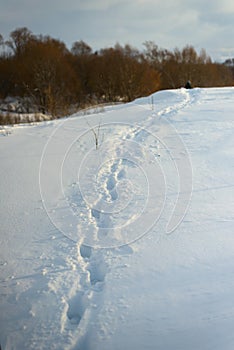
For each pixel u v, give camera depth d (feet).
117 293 7.64
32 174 15.58
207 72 104.78
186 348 6.24
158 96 44.45
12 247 9.65
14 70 84.74
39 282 8.17
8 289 7.95
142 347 6.32
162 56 116.16
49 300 7.60
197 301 7.29
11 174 15.70
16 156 18.86
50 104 50.96
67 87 80.64
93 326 6.81
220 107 31.35
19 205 12.32
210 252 8.93
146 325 6.77
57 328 6.89
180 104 35.78
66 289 7.94
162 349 6.25
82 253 9.56
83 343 6.63
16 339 6.64
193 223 10.43
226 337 6.40
